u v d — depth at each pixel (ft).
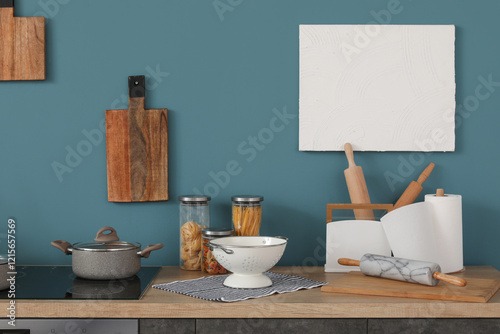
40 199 6.33
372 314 4.71
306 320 4.75
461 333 4.75
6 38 6.25
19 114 6.31
